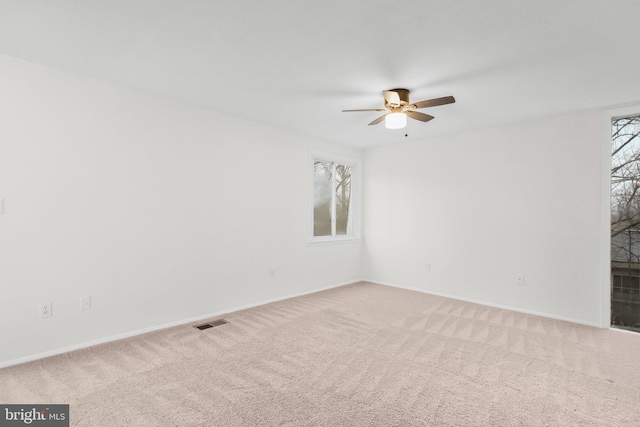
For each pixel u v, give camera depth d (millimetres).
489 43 2184
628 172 3402
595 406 1985
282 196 4418
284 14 1905
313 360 2564
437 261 4777
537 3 1769
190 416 1840
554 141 3779
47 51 2373
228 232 3811
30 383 2178
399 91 2959
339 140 5039
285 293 4477
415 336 3105
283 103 3420
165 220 3279
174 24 2021
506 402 2014
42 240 2568
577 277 3613
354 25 2006
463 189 4520
